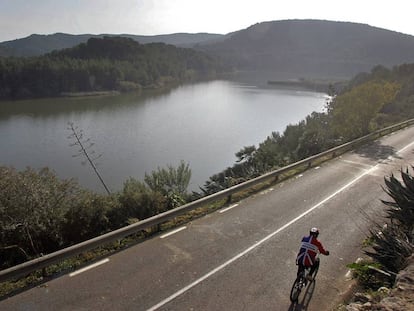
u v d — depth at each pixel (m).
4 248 10.79
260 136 64.12
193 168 45.19
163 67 192.00
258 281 9.23
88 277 9.08
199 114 86.44
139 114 84.88
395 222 12.02
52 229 12.39
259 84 183.88
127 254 10.34
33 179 12.71
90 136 60.84
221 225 12.66
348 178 19.33
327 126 39.69
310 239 8.59
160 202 15.02
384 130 33.66
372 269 9.09
